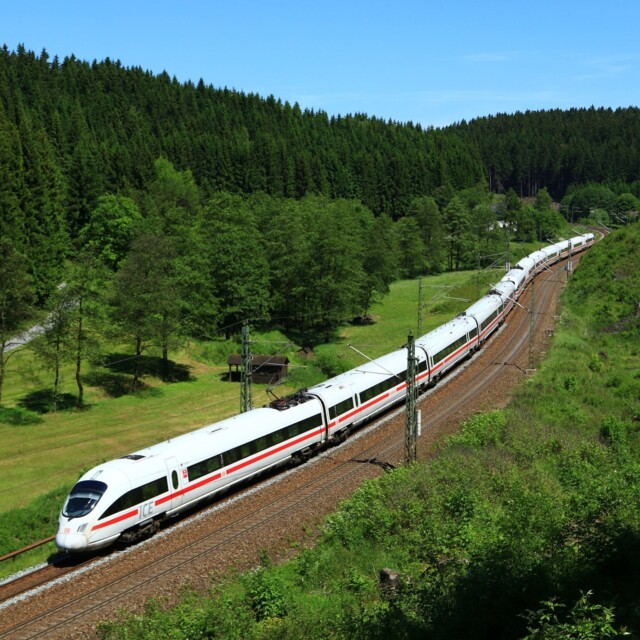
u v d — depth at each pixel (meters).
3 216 78.06
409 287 123.06
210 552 26.19
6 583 25.50
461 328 60.56
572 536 21.89
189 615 19.77
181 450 31.11
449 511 26.69
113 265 95.44
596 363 61.78
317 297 87.81
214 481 32.06
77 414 55.59
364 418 43.78
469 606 17.42
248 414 36.50
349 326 95.25
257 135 184.38
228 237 79.31
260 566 23.78
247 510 31.00
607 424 43.25
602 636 13.63
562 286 99.81
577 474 31.72
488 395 50.41
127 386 63.59
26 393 59.09
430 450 38.16
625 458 36.28
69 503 27.38
